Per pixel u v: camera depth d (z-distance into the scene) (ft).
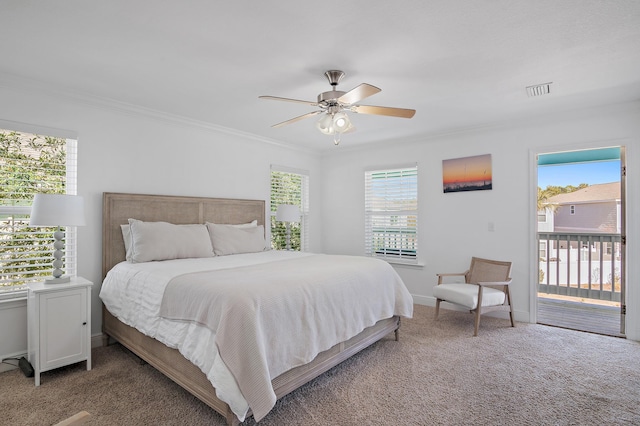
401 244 16.39
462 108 11.53
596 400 7.22
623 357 9.46
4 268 9.00
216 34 6.79
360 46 7.27
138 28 6.57
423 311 14.25
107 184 10.77
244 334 5.89
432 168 15.24
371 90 7.17
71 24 6.43
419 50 7.45
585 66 8.25
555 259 17.15
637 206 10.85
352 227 17.97
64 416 6.66
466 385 7.88
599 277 15.78
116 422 6.42
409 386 7.84
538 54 7.63
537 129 12.65
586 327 12.35
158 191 12.05
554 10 5.95
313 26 6.48
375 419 6.55
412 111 8.45
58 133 9.77
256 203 15.38
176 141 12.62
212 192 13.80
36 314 7.88
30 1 5.68
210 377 5.89
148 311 7.92
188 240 11.18
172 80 9.12
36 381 7.83
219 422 6.42
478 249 13.99
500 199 13.46
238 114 12.19
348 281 8.69
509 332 11.60
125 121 11.22
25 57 7.80
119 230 10.82
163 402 7.13
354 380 8.13
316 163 18.97
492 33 6.73
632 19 6.22
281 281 7.30
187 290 7.09
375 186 17.31
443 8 5.90
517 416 6.64
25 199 9.41
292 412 6.78
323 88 9.68
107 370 8.63
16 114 9.10
